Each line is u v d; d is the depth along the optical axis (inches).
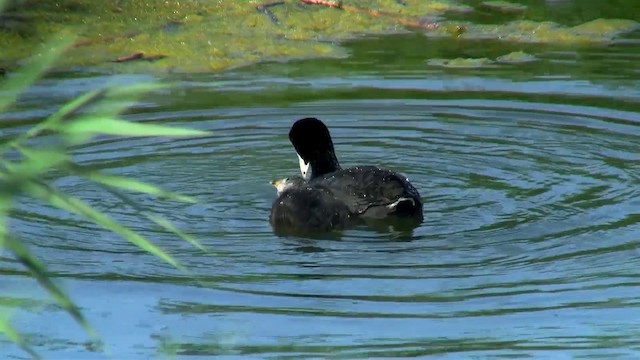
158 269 487.5
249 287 466.3
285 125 697.6
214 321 435.5
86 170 229.1
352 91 750.5
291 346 413.1
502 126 684.7
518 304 445.7
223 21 892.6
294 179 585.3
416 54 826.2
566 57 807.7
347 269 482.6
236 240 519.2
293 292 460.4
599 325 426.3
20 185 219.3
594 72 773.3
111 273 483.2
